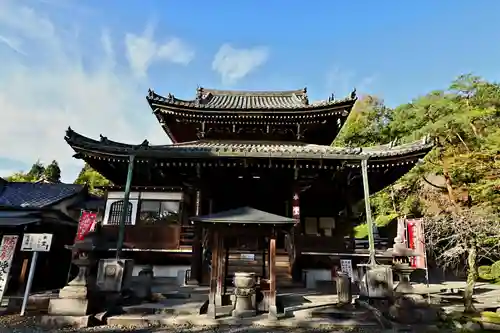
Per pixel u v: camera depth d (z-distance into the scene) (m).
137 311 9.31
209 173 14.33
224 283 10.25
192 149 12.92
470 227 11.67
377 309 9.21
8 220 14.31
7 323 8.72
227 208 15.55
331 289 13.03
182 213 18.23
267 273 12.93
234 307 9.27
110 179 14.88
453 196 22.95
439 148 23.94
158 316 8.91
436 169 23.38
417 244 14.16
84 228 14.91
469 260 11.19
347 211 16.17
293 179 14.55
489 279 20.28
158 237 16.89
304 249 14.37
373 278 9.90
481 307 11.19
